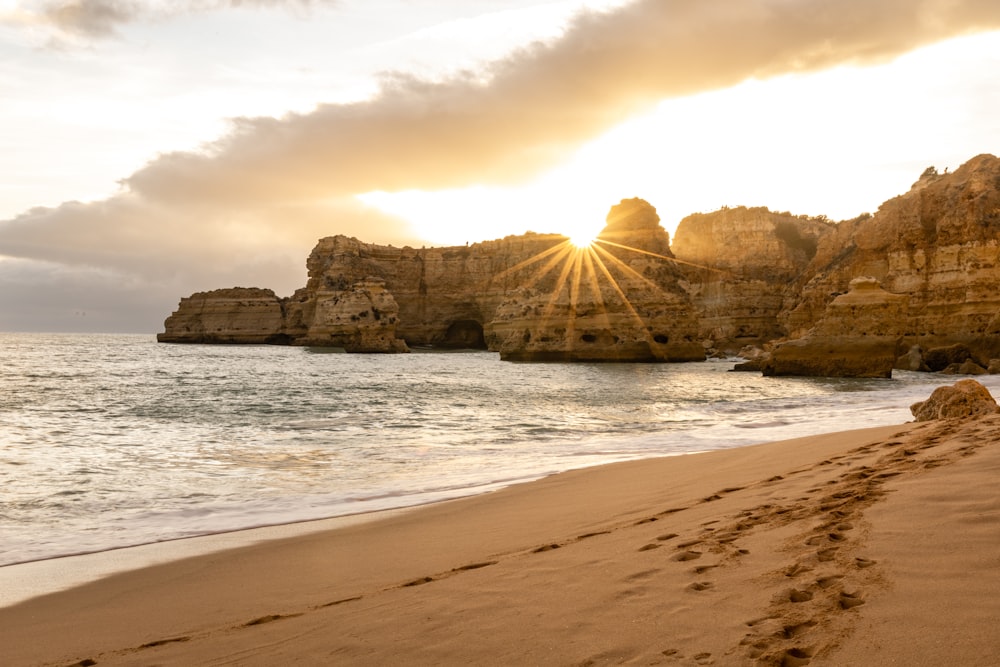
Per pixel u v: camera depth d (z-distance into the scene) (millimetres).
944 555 4219
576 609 4398
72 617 6168
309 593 6277
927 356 52219
